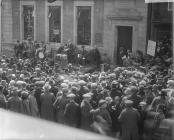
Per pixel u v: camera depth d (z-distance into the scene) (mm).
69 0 24734
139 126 9070
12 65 17781
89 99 9555
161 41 19891
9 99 10375
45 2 25297
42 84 11430
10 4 26312
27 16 26281
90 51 21188
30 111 10570
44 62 18969
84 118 9266
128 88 10094
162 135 7711
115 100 9859
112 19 23391
